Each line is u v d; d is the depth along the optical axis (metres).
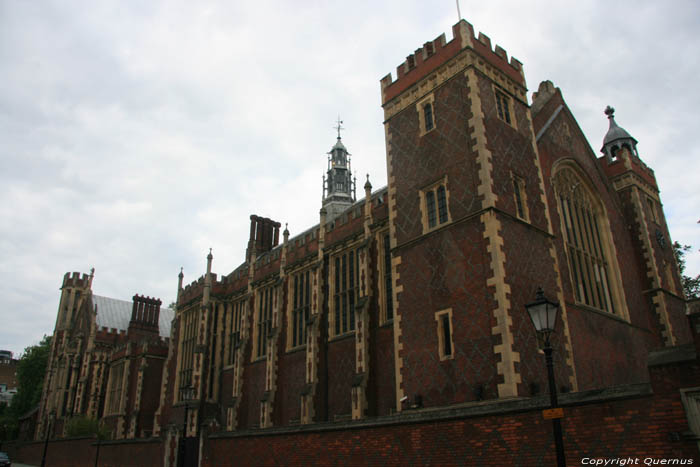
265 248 55.16
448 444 14.26
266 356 37.28
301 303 36.72
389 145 27.06
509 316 19.41
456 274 21.48
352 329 31.31
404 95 26.97
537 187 24.88
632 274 31.66
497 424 13.31
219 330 44.53
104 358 60.59
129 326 64.25
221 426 40.25
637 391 10.94
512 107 25.45
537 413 12.60
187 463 26.09
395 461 15.50
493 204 21.17
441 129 24.41
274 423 34.56
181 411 42.66
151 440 30.36
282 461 19.98
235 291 44.59
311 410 30.95
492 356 19.17
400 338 23.06
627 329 28.27
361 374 27.95
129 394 53.00
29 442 54.28
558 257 24.67
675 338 31.25
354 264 32.44
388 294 29.09
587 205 30.61
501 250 20.48
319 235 35.50
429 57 26.16
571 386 21.36
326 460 17.95
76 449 41.97
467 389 19.62
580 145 31.64
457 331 20.70
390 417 16.12
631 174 34.50
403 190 25.44
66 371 62.56
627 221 34.00
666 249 35.19
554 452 12.04
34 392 78.62
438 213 23.53
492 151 22.67
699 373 10.09
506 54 26.48
